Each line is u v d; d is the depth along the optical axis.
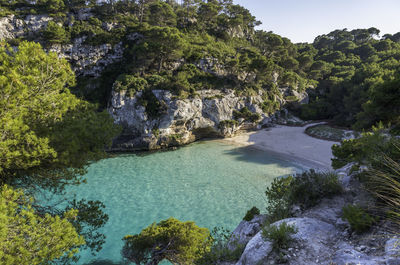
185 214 21.77
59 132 8.35
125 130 44.44
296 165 34.47
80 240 6.92
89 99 53.28
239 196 25.41
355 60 90.06
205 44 64.25
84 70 56.50
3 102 7.14
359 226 5.43
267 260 5.30
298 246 5.45
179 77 48.12
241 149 43.59
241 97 55.47
